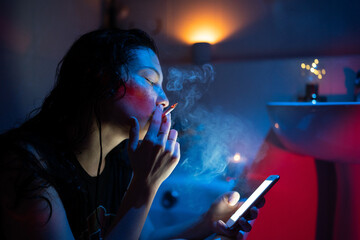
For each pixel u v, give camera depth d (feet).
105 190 2.29
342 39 4.79
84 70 1.92
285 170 4.50
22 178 1.64
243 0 5.28
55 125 2.00
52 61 4.65
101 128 1.96
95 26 5.82
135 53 1.96
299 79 5.00
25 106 4.06
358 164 3.43
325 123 3.02
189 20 5.57
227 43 5.37
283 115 3.46
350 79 4.75
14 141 1.76
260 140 5.07
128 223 1.78
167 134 1.91
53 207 1.73
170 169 1.90
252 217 2.03
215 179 4.26
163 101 2.00
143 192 1.83
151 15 5.80
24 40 4.03
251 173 4.48
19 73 3.94
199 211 3.98
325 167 4.21
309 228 4.05
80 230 1.95
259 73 5.21
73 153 1.97
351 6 4.74
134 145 1.86
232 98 5.33
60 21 4.80
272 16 5.15
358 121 2.85
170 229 2.57
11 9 3.78
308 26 4.96
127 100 1.89
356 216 3.54
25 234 1.69
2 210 1.73
